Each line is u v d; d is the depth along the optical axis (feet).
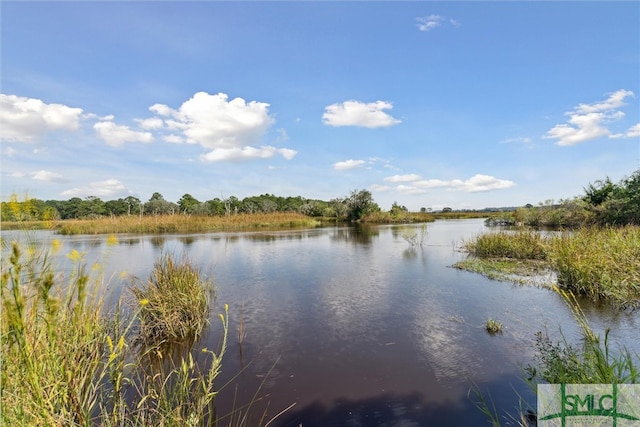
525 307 19.38
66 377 6.86
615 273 20.01
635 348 13.19
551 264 27.99
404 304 20.53
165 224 82.12
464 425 9.52
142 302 8.50
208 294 21.98
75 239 56.90
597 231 29.63
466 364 12.94
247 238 62.49
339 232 76.02
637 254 21.26
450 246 47.91
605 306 18.81
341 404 10.70
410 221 128.77
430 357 13.60
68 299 8.27
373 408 10.46
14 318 5.83
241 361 13.57
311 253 42.37
